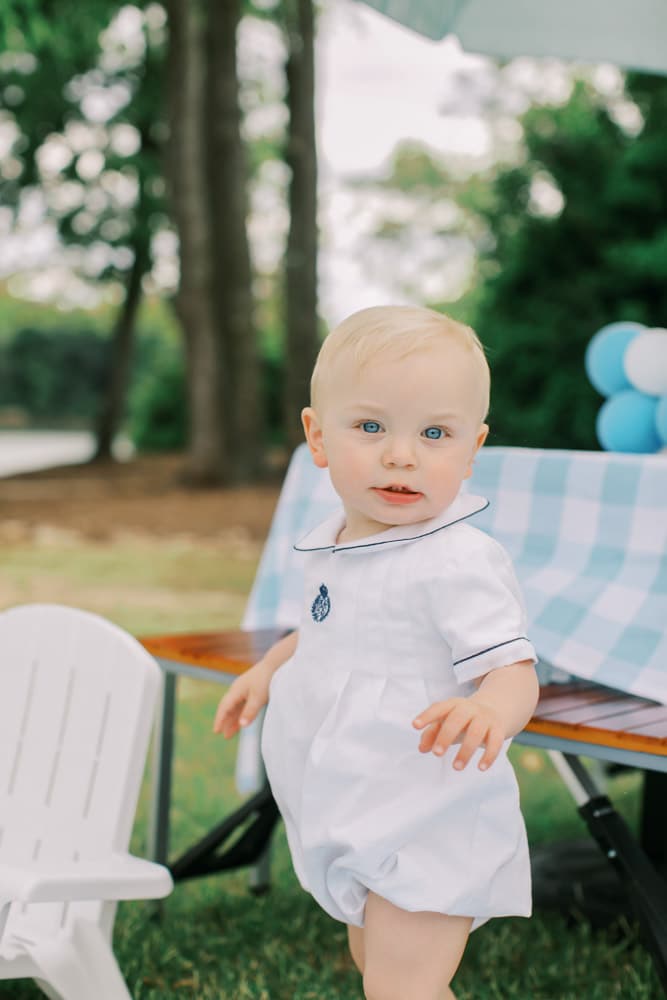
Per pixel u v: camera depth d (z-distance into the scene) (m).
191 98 14.03
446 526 1.76
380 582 1.76
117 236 21.22
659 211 14.20
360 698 1.75
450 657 1.74
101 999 1.81
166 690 2.79
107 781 2.01
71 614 2.22
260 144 21.25
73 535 11.27
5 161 19.33
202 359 14.66
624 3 3.78
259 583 3.19
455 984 2.48
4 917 1.67
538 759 4.25
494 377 14.70
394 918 1.71
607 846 2.19
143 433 24.58
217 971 2.56
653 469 2.48
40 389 32.44
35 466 20.58
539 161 14.73
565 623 2.50
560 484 2.66
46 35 15.22
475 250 23.16
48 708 2.19
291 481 3.24
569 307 14.39
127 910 2.86
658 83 14.41
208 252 14.47
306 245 14.25
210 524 11.86
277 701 1.90
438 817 1.69
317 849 1.74
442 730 1.55
